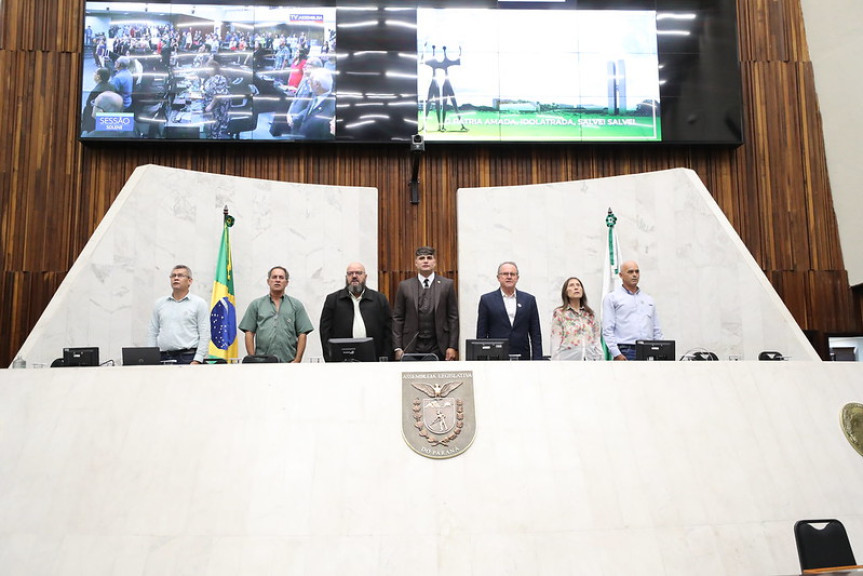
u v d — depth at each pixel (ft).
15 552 17.62
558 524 18.60
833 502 20.06
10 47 41.81
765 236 42.78
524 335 25.29
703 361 21.90
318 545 17.88
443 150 43.04
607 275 36.63
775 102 43.80
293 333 25.62
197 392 20.04
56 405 19.84
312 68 41.83
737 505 19.49
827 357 41.63
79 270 32.86
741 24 44.45
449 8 42.57
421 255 25.63
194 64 41.29
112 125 40.65
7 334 39.50
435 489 18.84
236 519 18.15
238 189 37.96
